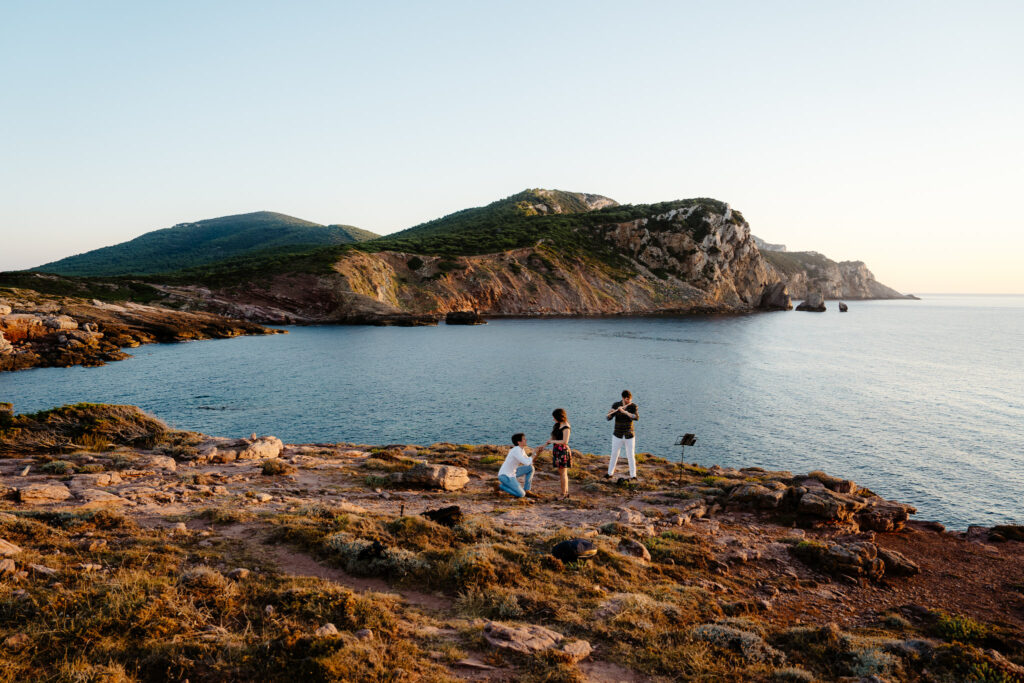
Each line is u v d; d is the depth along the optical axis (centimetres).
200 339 8962
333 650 613
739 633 805
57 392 4500
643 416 4128
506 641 703
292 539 997
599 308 16062
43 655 555
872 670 743
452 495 1509
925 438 3609
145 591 702
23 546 823
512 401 4525
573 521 1323
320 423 3716
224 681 558
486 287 14938
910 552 1415
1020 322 18138
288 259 14162
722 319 15188
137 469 1562
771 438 3572
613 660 716
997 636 922
